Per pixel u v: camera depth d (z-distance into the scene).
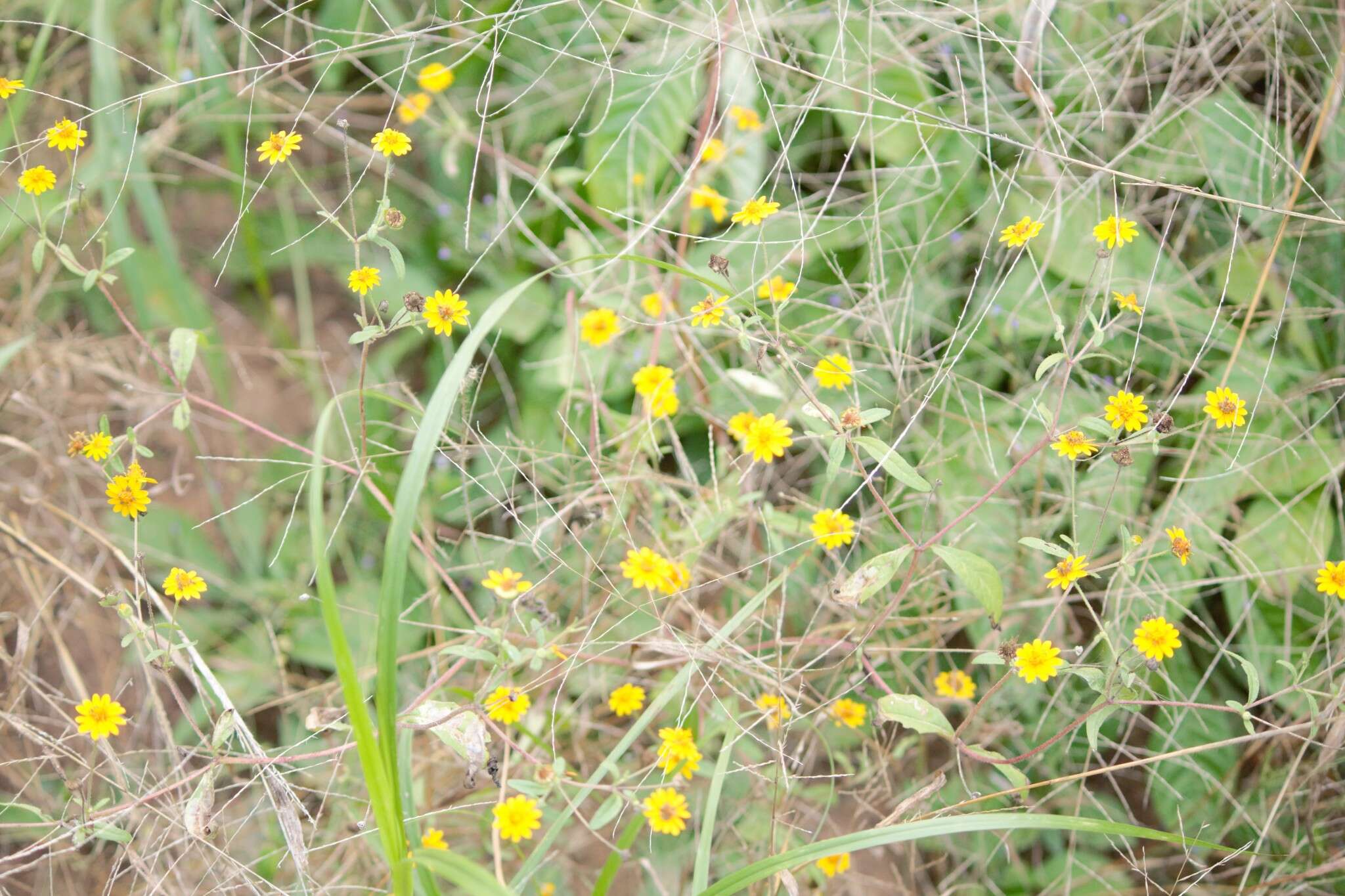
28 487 2.06
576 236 2.10
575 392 2.05
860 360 2.08
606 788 1.89
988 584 1.88
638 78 2.13
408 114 2.09
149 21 2.19
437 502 2.09
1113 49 2.12
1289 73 2.09
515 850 1.99
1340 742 1.94
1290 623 2.02
